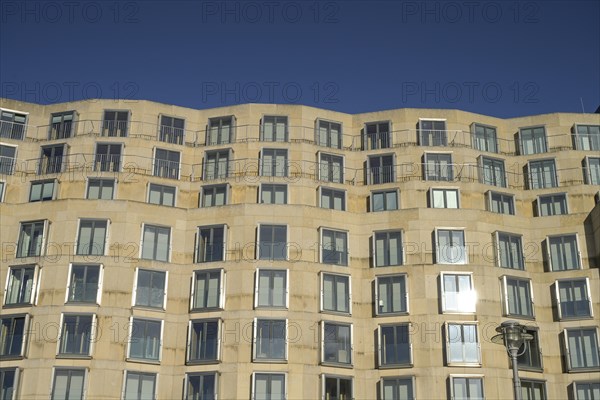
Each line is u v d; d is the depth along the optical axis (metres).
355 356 55.03
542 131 65.25
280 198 59.84
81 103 63.56
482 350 53.97
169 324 54.81
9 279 54.78
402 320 55.25
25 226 56.56
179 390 53.00
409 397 53.06
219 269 55.66
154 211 57.66
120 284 54.59
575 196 61.38
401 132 64.38
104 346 52.62
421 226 58.38
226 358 52.91
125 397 51.75
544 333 56.38
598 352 54.62
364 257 58.44
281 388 52.12
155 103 63.81
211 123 64.25
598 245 57.81
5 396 51.09
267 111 64.19
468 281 56.09
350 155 63.81
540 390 54.41
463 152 63.00
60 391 51.16
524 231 59.81
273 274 55.53
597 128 65.31
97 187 59.31
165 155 62.06
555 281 57.41
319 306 55.09
